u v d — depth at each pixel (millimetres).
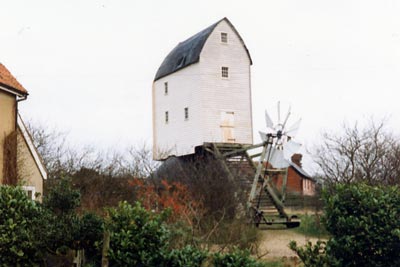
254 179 29125
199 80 34438
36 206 11055
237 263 9609
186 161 32844
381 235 10055
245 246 15195
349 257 10195
